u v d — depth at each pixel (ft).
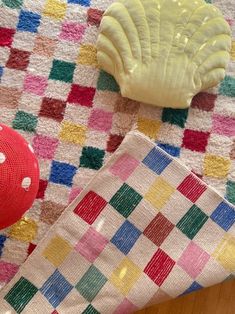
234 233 1.08
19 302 1.05
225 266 1.05
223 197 1.10
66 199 1.13
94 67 1.19
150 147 1.11
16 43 1.18
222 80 1.18
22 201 0.91
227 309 1.10
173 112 1.17
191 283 1.05
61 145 1.15
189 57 1.11
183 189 1.10
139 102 1.17
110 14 1.14
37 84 1.17
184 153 1.15
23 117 1.15
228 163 1.15
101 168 1.11
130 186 1.10
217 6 1.21
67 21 1.20
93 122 1.16
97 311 1.04
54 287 1.06
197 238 1.08
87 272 1.07
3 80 1.17
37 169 0.95
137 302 1.04
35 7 1.20
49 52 1.19
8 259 1.09
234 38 1.20
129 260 1.07
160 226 1.09
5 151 0.88
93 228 1.09
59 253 1.08
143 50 1.11
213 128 1.16
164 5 1.12
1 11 1.19
